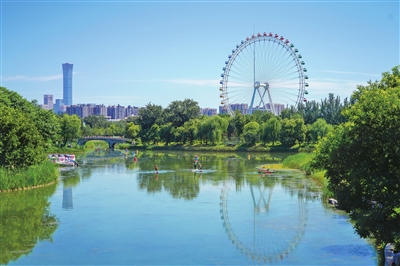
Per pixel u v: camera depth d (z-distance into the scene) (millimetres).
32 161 76250
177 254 41312
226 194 71375
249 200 66188
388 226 34031
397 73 52781
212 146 196500
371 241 44938
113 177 93062
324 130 168250
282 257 40406
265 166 112062
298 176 93000
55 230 49156
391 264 36500
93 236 46906
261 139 182875
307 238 46156
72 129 174125
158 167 115062
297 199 66625
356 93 53031
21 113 78312
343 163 39094
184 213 57688
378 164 36125
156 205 62812
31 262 38969
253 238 46406
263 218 54938
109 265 38375
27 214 56656
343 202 39250
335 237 46312
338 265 38062
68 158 123500
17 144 72875
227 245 44156
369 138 35875
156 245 44000
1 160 74500
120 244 44188
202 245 44062
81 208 60531
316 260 39562
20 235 47125
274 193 71875
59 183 83000
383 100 36750
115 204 63250
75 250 42281
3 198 66812
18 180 73625
